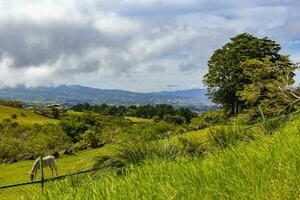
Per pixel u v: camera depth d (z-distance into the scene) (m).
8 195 6.00
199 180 5.20
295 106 33.03
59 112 154.88
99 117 102.25
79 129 91.75
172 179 5.28
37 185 6.45
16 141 74.56
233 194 4.79
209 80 71.69
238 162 5.73
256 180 5.00
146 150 8.20
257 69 38.88
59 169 31.03
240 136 9.07
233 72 69.31
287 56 37.78
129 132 9.58
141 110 152.75
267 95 34.91
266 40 71.56
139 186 5.08
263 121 10.55
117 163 8.01
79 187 5.76
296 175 4.93
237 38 73.00
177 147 8.36
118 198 4.87
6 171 48.25
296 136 6.82
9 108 153.38
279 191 4.64
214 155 6.70
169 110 149.88
